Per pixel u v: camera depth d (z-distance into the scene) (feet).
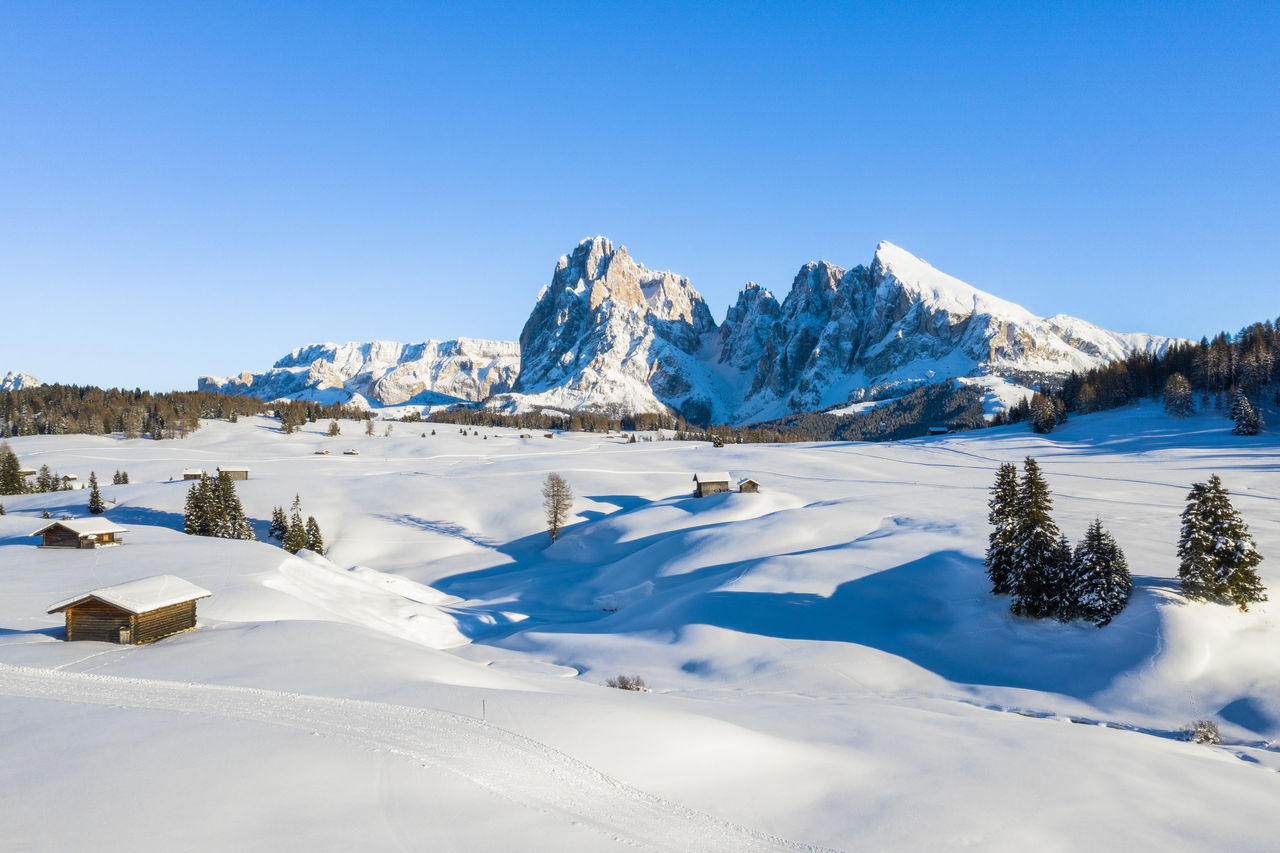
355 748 73.05
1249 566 166.09
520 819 62.18
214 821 57.21
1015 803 80.69
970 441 639.35
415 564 357.61
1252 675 145.18
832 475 488.02
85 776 64.54
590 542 364.99
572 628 225.76
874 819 73.46
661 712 94.94
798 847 65.98
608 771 74.08
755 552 272.72
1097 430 602.44
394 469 571.28
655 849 61.26
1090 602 171.63
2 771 65.62
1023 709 142.10
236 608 180.45
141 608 126.21
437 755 72.64
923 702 143.84
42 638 131.64
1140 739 117.19
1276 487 349.82
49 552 239.91
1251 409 495.41
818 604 202.49
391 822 59.06
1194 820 80.02
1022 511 187.73
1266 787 95.55
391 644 131.54
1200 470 411.34
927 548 238.68
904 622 191.62
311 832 56.39
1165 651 153.07
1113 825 77.00
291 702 88.74
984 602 194.39
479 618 244.42
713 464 556.51
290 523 367.66
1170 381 595.47
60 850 52.37
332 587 232.73
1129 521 265.34
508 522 416.87
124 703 88.79
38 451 628.69
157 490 440.45
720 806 71.92
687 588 239.50
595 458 611.06
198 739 74.28
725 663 172.86
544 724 83.05
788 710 121.29
